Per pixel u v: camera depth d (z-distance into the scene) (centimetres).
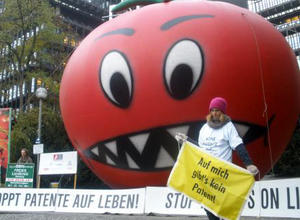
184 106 641
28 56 2544
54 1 4862
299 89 771
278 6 5100
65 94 791
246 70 659
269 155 725
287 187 571
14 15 2423
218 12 711
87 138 743
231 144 400
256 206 586
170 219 588
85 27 5300
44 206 736
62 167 1051
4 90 2780
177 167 435
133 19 739
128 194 675
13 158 1780
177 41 663
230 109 644
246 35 691
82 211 700
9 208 752
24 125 1823
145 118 657
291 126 765
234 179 402
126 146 684
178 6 732
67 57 2656
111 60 698
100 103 702
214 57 649
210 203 408
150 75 657
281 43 751
